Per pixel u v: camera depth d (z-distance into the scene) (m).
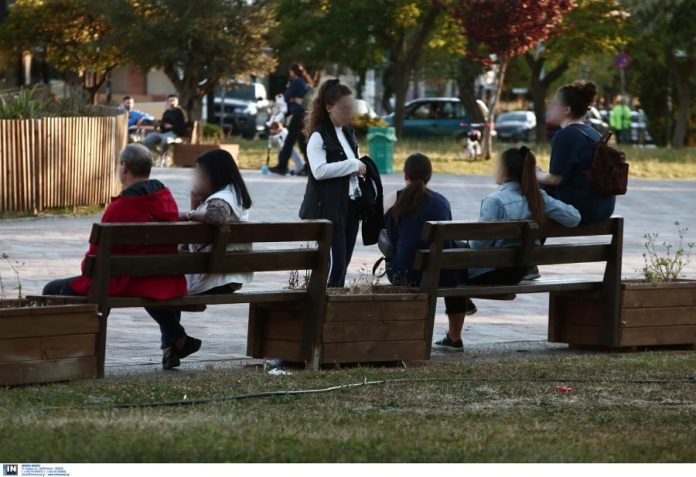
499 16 47.03
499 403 9.44
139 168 10.57
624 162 12.26
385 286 11.72
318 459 7.16
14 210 23.89
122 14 55.25
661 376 10.74
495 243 12.19
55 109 26.73
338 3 62.53
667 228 25.36
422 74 75.38
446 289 11.60
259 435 7.75
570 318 12.73
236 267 10.55
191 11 55.31
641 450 7.67
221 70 56.31
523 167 12.16
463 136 63.66
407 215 12.13
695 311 12.91
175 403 9.19
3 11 60.94
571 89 12.41
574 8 62.97
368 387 10.01
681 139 68.69
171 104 39.53
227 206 10.53
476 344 12.91
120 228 9.93
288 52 66.69
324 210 12.41
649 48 68.00
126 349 11.88
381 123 51.22
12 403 8.96
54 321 9.75
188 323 13.56
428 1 61.16
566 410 9.15
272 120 38.12
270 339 11.30
